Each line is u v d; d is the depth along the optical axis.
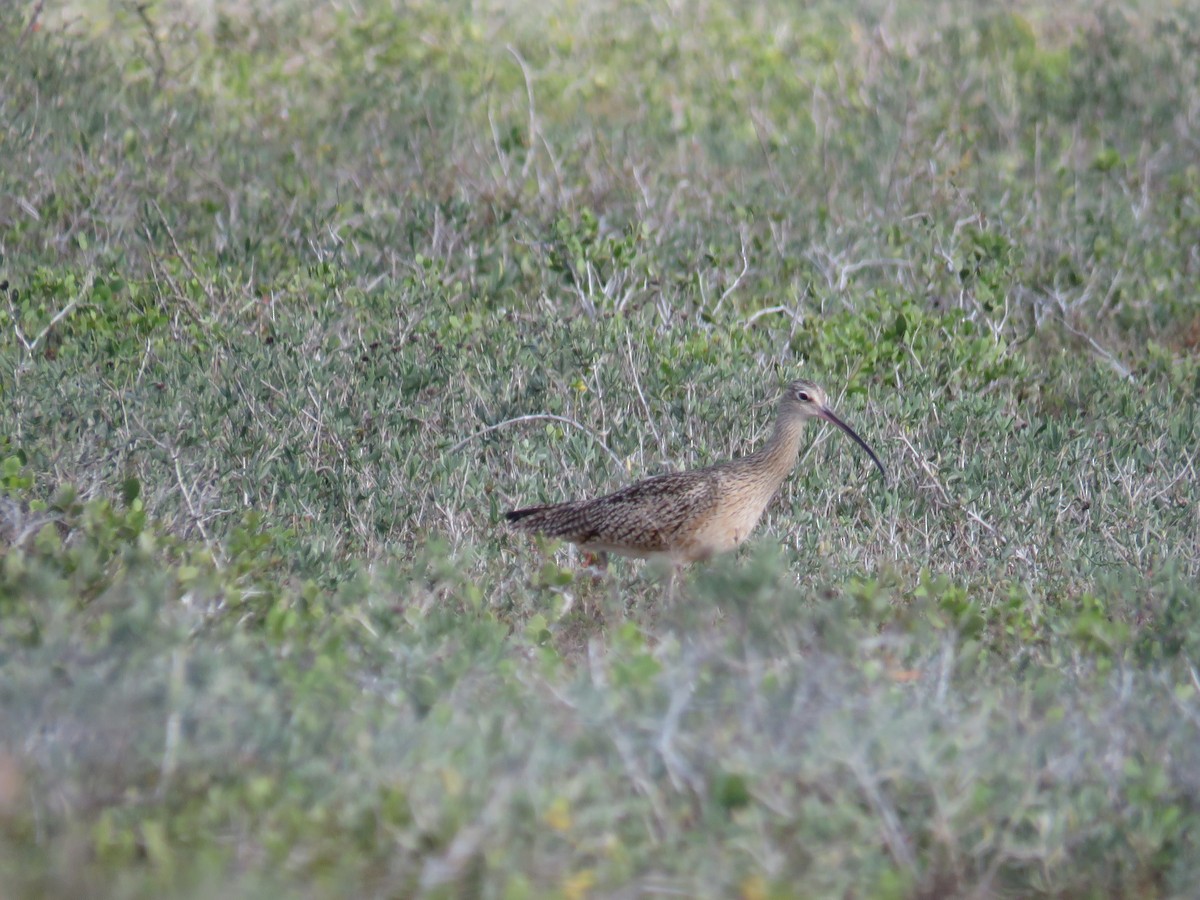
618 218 33.38
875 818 13.15
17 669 13.35
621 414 24.27
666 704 13.52
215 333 25.92
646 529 19.67
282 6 47.09
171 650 13.84
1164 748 14.69
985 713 13.94
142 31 42.38
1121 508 22.36
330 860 12.12
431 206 32.19
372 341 25.80
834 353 27.33
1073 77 45.81
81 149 33.03
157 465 21.02
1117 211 35.41
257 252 29.94
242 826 12.26
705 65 47.06
